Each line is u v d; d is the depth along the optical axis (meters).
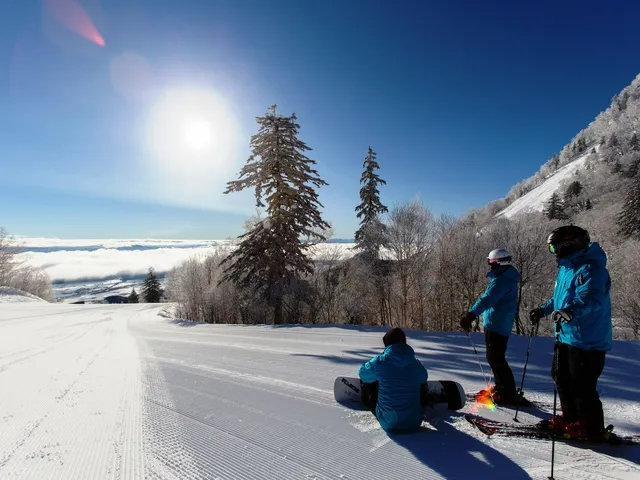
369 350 7.06
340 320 23.50
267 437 2.85
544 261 18.58
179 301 37.91
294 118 19.30
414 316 20.69
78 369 5.92
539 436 2.72
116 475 2.28
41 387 4.63
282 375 4.96
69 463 2.45
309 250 22.16
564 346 2.73
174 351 8.00
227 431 2.98
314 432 2.94
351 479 2.20
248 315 25.59
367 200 27.00
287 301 21.36
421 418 2.91
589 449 2.53
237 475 2.27
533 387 4.14
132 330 15.61
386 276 20.48
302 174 18.77
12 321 18.47
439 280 19.91
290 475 2.26
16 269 48.72
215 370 5.48
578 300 2.43
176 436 2.90
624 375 4.41
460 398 3.32
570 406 2.77
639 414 3.24
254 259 18.89
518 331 18.59
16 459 2.52
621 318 23.03
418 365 3.00
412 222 19.77
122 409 3.62
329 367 5.45
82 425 3.18
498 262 3.49
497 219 21.66
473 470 2.27
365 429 2.98
